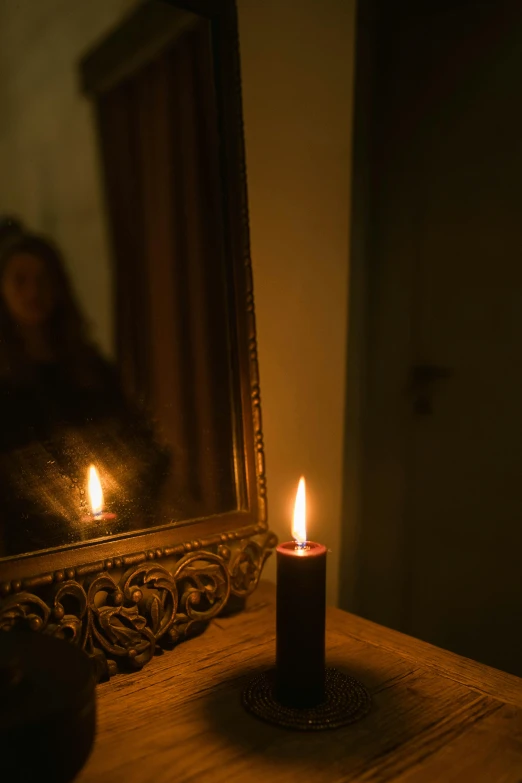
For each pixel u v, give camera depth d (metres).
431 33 0.97
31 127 0.65
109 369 0.71
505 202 0.88
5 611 0.59
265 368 0.95
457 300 0.95
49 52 0.67
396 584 1.06
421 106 0.99
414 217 1.01
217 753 0.52
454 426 0.96
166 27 0.77
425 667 0.68
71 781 0.45
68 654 0.50
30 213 0.65
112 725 0.56
